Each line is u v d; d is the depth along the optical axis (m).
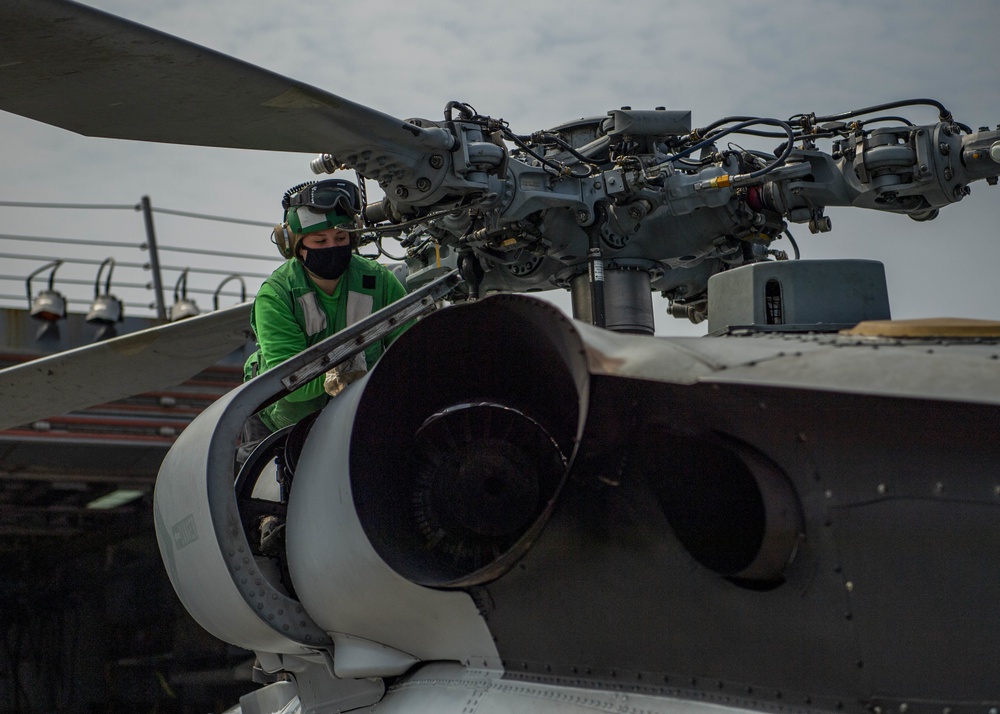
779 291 2.92
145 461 12.99
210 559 3.26
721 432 2.29
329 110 3.32
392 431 3.03
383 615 3.00
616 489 2.48
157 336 4.26
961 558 2.00
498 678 2.79
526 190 4.00
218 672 13.62
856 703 2.12
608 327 4.23
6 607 13.86
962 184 4.07
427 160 3.69
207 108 3.23
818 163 4.16
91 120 3.31
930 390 1.71
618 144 4.23
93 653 13.76
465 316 2.71
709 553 2.33
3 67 2.95
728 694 2.31
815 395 2.13
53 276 12.77
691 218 4.22
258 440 4.40
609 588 2.50
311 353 3.46
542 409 2.99
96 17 2.74
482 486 2.98
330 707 3.52
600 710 2.48
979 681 1.99
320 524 3.05
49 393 4.44
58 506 13.65
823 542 2.15
